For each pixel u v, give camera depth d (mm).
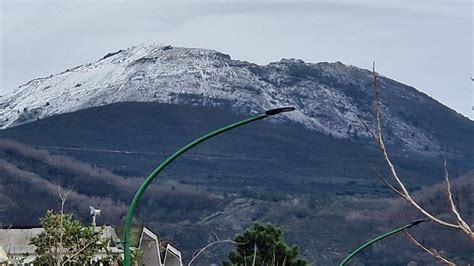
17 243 59375
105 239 55438
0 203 103062
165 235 128250
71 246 49438
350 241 131875
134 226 65438
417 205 15797
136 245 62719
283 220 151250
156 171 35000
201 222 147375
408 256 89312
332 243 133500
